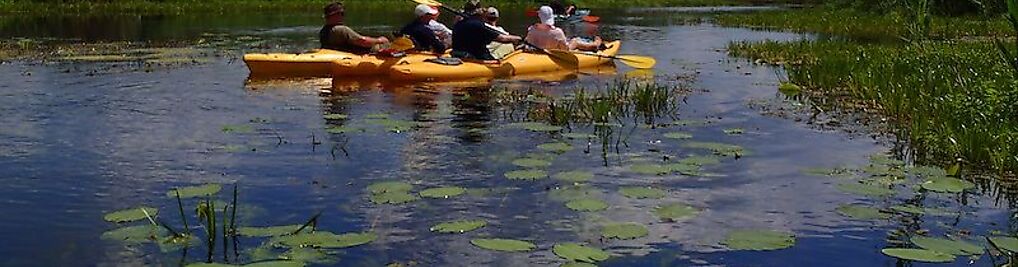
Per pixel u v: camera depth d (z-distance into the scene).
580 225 4.43
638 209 4.72
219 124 7.16
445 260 3.90
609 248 4.07
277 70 10.09
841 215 4.62
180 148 6.24
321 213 4.62
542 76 10.51
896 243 4.16
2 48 13.64
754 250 4.02
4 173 5.51
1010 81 6.91
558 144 6.29
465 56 10.47
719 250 4.05
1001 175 5.46
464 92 9.04
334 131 6.74
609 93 8.72
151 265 3.82
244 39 15.93
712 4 36.22
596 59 11.59
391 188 5.05
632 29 19.88
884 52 11.88
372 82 9.71
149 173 5.51
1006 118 6.50
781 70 11.30
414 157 5.95
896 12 22.06
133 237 4.18
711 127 7.14
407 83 9.66
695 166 5.67
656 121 7.41
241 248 4.01
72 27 19.03
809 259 3.94
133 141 6.48
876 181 5.32
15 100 8.35
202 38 16.16
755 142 6.54
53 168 5.64
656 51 14.13
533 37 11.37
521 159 5.80
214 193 4.93
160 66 11.22
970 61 9.66
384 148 6.22
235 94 8.79
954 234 4.29
